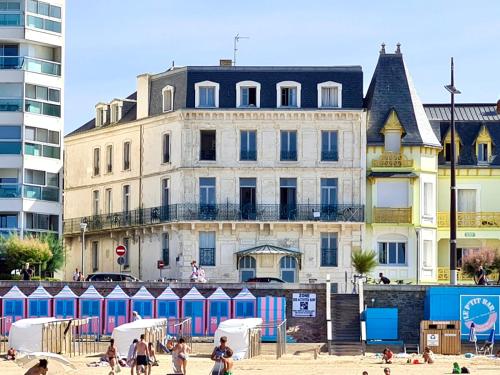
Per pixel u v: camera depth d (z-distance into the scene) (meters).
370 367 72.94
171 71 97.44
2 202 94.12
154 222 96.44
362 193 94.88
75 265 103.56
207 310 84.12
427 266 95.88
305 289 84.31
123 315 84.19
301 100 95.38
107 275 90.44
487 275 94.44
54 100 96.50
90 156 103.25
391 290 84.38
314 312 84.12
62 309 84.25
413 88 97.94
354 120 95.00
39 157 95.44
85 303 84.25
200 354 79.56
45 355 63.00
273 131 95.00
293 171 94.81
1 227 94.38
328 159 94.94
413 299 84.38
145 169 98.19
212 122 95.19
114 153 101.06
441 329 81.88
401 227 95.00
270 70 96.00
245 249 94.62
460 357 80.06
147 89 98.75
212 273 94.56
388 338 82.75
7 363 73.75
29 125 94.94
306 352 81.62
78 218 103.31
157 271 96.62
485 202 98.50
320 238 94.69
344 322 83.94
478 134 99.06
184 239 94.69
